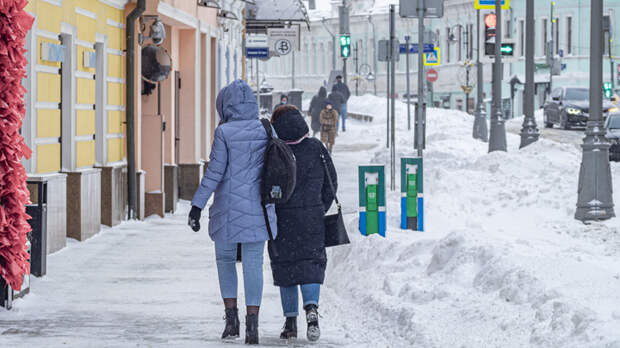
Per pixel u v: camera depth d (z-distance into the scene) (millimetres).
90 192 27625
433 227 26984
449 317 14688
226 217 14320
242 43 61250
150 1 33219
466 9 147250
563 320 12789
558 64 129125
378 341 14227
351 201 39062
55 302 17766
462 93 149250
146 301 18109
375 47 172500
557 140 71438
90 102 28344
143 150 34500
